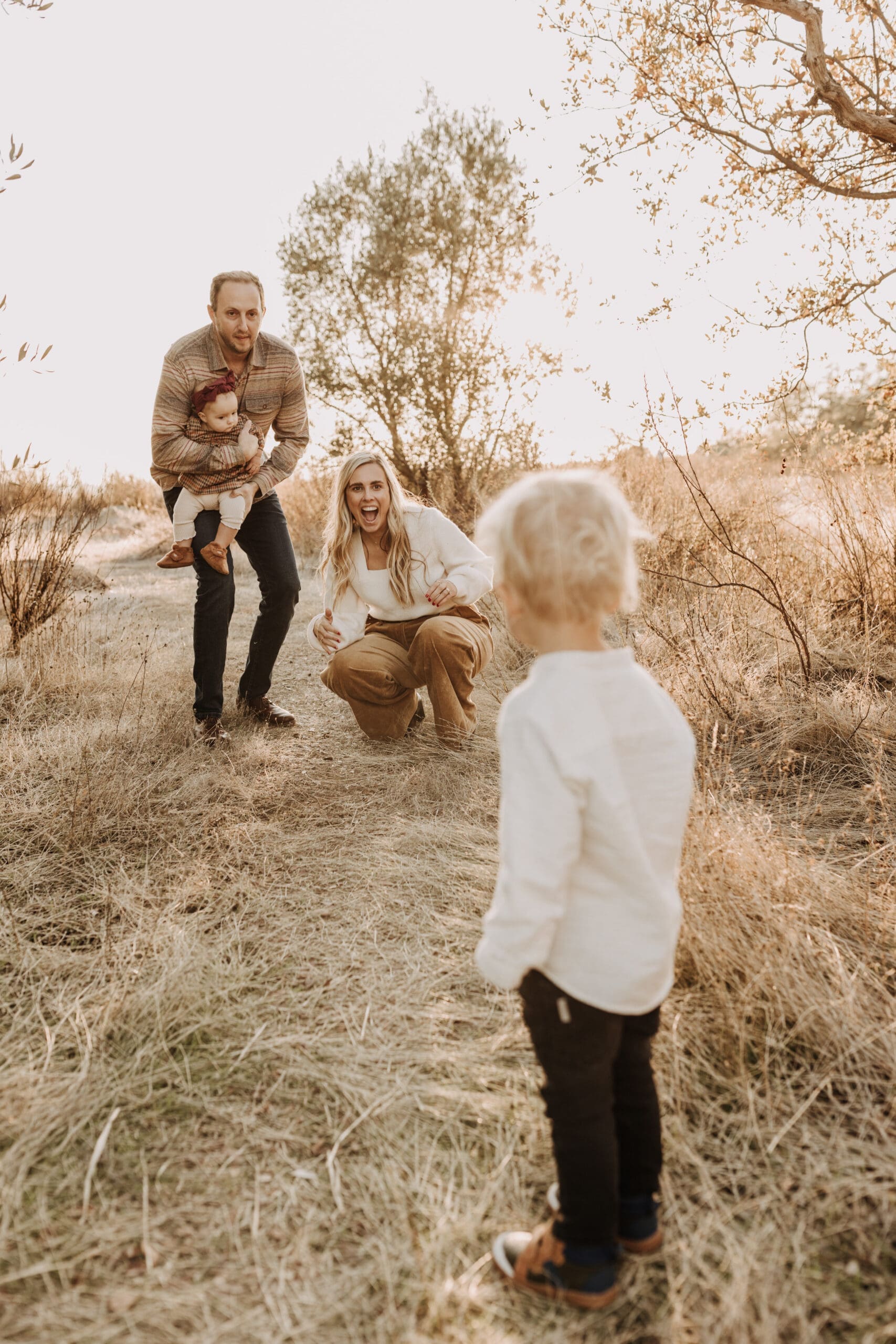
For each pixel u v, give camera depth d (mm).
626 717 1333
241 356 3824
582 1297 1386
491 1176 1679
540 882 1249
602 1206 1362
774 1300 1395
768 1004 1991
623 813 1294
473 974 2307
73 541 5750
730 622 4188
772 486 5594
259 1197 1658
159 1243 1560
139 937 2500
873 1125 1749
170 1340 1380
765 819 2734
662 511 5840
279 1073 1973
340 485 3738
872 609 4273
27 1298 1454
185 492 3879
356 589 3955
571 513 1338
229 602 4020
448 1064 1982
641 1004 1353
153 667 5105
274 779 3664
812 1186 1616
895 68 3857
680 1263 1482
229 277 3613
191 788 3473
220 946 2439
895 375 4309
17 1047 2062
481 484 8555
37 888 2787
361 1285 1474
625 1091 1450
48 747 3824
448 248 8398
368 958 2402
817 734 3496
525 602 1380
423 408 8656
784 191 4090
